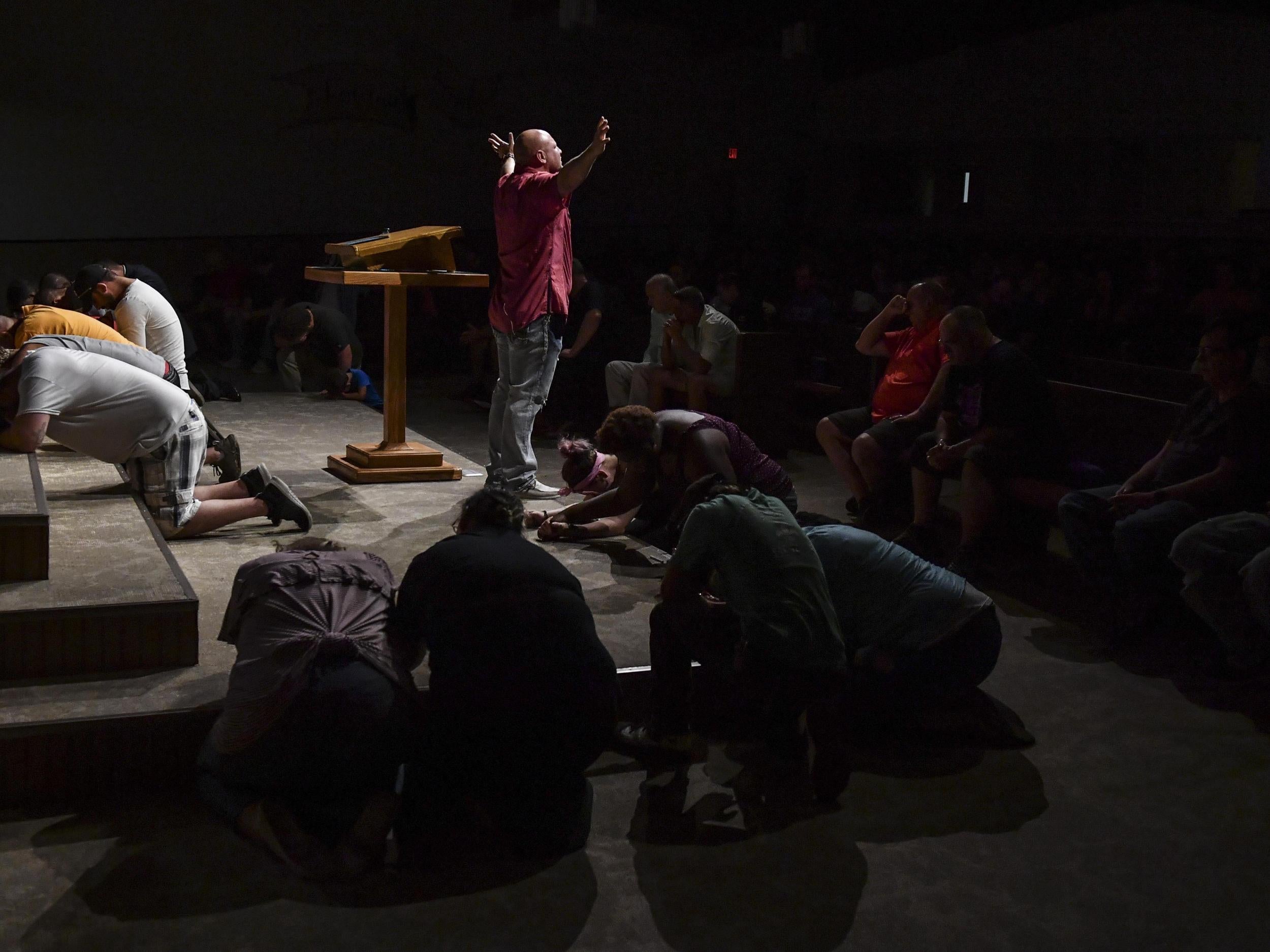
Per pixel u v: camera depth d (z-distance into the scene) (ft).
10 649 11.27
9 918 8.93
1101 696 14.10
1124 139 50.03
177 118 41.55
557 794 10.34
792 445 29.25
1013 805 11.43
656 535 17.65
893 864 10.29
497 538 10.74
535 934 9.07
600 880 9.89
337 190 44.98
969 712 12.94
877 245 47.16
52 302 22.18
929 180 57.82
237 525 17.46
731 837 10.68
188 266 42.57
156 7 40.55
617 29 50.03
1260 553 13.53
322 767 9.90
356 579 10.62
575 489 19.34
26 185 39.50
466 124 47.26
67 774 10.59
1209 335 15.62
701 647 11.90
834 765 11.16
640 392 26.45
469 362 41.14
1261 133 46.83
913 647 12.12
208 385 29.09
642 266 45.09
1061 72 50.88
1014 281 38.96
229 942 8.79
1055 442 18.60
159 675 11.61
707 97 53.47
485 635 10.17
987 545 19.11
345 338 30.32
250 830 9.78
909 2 49.57
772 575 11.31
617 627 14.01
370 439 24.70
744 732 12.94
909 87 54.80
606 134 17.34
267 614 10.18
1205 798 11.65
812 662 11.16
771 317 34.83
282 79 43.09
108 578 12.31
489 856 10.17
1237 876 10.25
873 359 24.49
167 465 15.90
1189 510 15.28
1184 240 45.16
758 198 55.83
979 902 9.73
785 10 47.91
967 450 18.33
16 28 38.52
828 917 9.45
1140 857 10.52
